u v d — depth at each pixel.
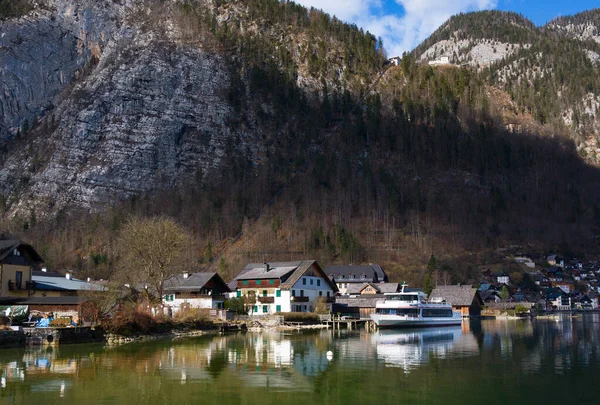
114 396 35.91
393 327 99.44
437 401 35.03
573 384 40.19
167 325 79.19
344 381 41.19
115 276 86.06
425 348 62.53
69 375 42.66
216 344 65.19
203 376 42.69
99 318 70.00
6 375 42.59
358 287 162.00
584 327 103.06
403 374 44.31
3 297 81.25
